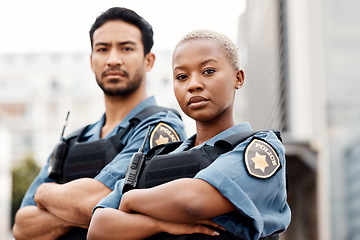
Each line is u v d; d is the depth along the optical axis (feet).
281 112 31.81
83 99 143.74
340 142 20.34
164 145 5.59
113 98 7.34
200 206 4.42
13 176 93.66
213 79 4.99
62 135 7.10
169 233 4.70
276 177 4.73
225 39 5.16
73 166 6.68
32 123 140.77
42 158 137.80
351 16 19.03
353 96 18.74
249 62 71.31
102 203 5.28
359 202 18.21
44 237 6.54
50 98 144.05
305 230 25.71
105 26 7.27
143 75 7.46
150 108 7.06
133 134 6.64
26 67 145.48
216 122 5.23
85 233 6.33
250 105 68.49
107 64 7.16
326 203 20.85
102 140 6.73
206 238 4.57
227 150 4.85
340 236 19.74
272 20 39.47
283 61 30.53
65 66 144.97
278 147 4.94
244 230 4.51
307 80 26.96
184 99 5.07
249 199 4.46
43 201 6.41
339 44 20.66
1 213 67.51
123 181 5.40
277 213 4.83
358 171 18.07
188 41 5.10
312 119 25.32
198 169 4.83
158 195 4.62
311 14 26.13
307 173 24.12
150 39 7.52
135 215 4.82
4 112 143.02
